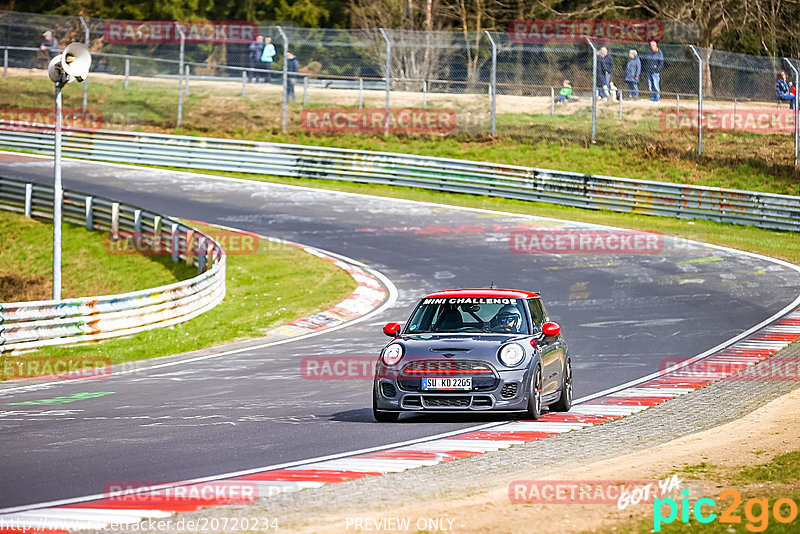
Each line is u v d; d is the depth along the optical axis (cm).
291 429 2972
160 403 3600
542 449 2614
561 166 11219
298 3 19300
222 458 2525
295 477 2275
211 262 6950
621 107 12400
